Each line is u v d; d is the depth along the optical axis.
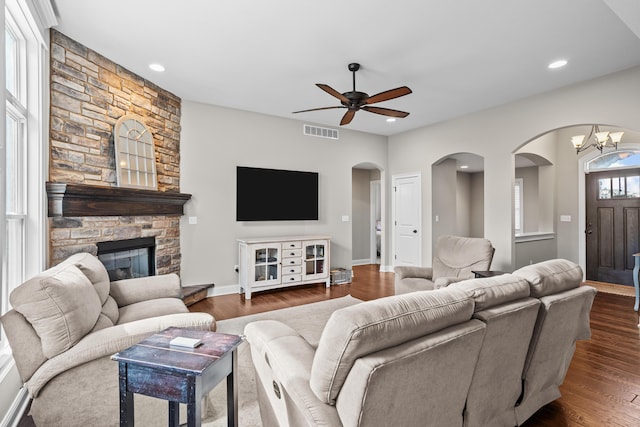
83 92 2.95
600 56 3.16
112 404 1.64
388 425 1.10
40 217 2.39
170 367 1.23
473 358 1.30
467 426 1.45
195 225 4.48
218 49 3.06
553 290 1.71
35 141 2.38
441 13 2.49
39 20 2.28
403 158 6.13
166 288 2.83
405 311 1.13
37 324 1.55
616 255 5.33
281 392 1.36
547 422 1.87
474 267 3.47
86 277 2.02
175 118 4.25
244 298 4.50
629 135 5.08
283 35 2.81
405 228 6.13
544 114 4.08
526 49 3.04
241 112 4.84
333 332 1.05
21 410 1.88
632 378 2.37
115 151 3.25
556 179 5.95
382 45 2.98
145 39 2.88
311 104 4.59
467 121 5.00
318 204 5.59
